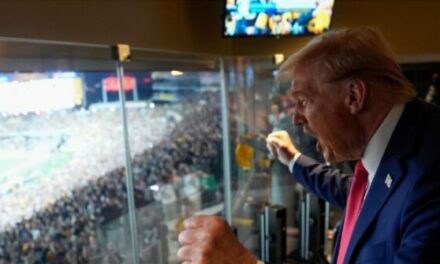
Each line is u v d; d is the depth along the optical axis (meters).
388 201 0.69
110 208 1.41
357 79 0.71
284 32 2.04
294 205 2.21
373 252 0.69
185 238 0.62
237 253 0.61
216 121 2.05
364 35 0.74
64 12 1.22
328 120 0.75
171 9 1.79
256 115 2.10
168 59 1.58
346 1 2.32
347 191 1.16
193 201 1.91
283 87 1.86
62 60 1.09
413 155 0.68
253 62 2.06
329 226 2.22
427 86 2.37
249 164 2.18
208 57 1.87
